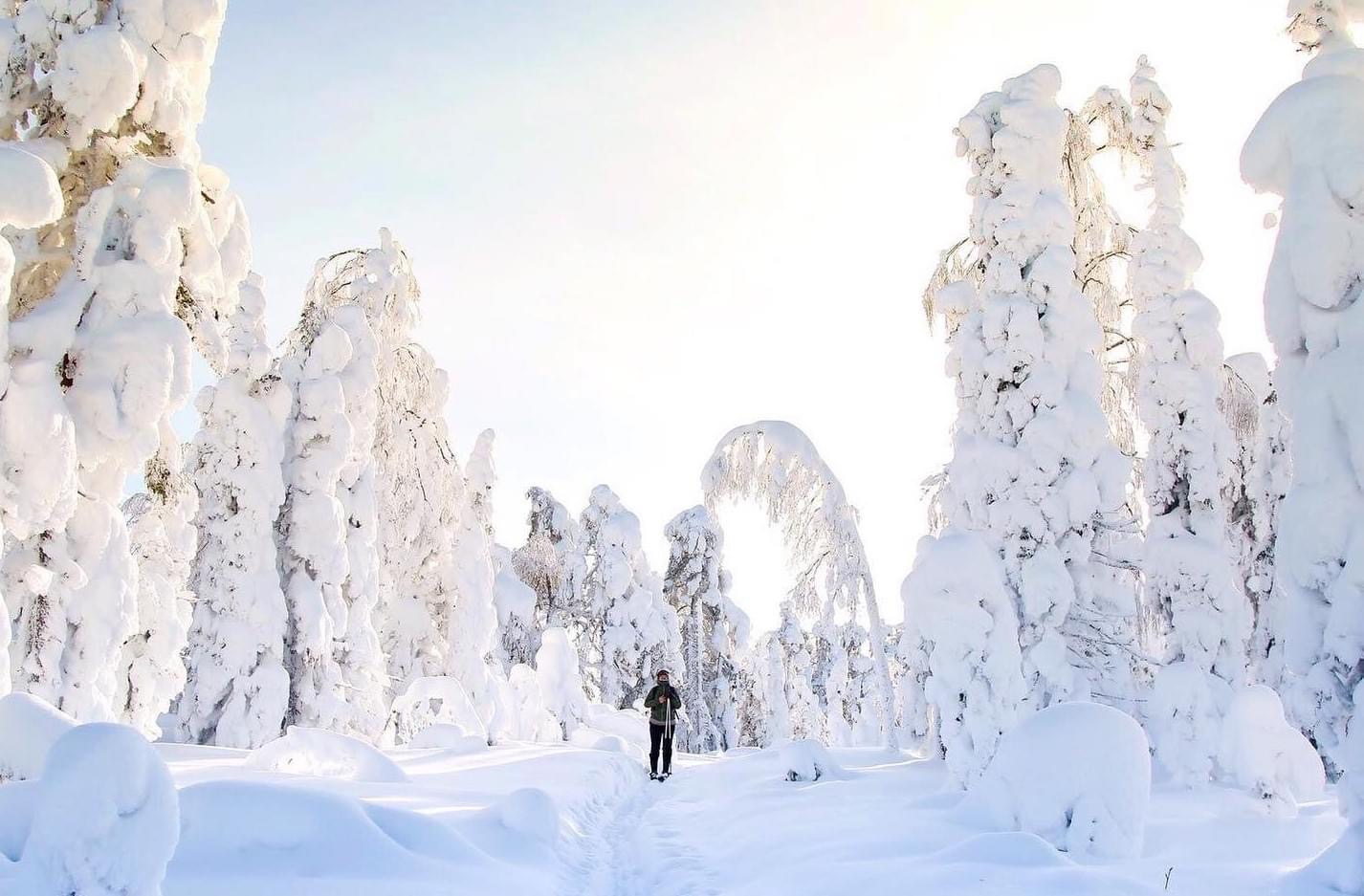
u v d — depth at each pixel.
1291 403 7.29
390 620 24.97
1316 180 7.11
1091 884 6.16
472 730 20.31
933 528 18.73
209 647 18.33
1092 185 17.64
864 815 9.87
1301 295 7.09
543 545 37.97
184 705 18.20
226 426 19.05
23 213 9.11
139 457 10.75
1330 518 6.71
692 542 36.81
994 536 14.51
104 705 11.09
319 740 11.50
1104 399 17.89
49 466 9.75
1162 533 15.79
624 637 35.38
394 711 20.81
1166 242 16.48
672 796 15.02
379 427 25.83
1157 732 13.32
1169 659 15.33
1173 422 15.94
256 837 5.87
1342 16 8.62
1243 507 21.45
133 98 11.20
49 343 10.35
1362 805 5.96
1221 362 16.16
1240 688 14.76
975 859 6.98
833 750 18.56
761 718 38.44
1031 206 15.39
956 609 11.49
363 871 5.86
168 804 3.92
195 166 12.53
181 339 10.88
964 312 16.30
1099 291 17.78
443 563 25.86
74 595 10.91
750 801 12.21
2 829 4.77
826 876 7.25
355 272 26.06
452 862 6.48
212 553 18.70
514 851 7.50
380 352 25.03
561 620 37.22
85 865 3.71
